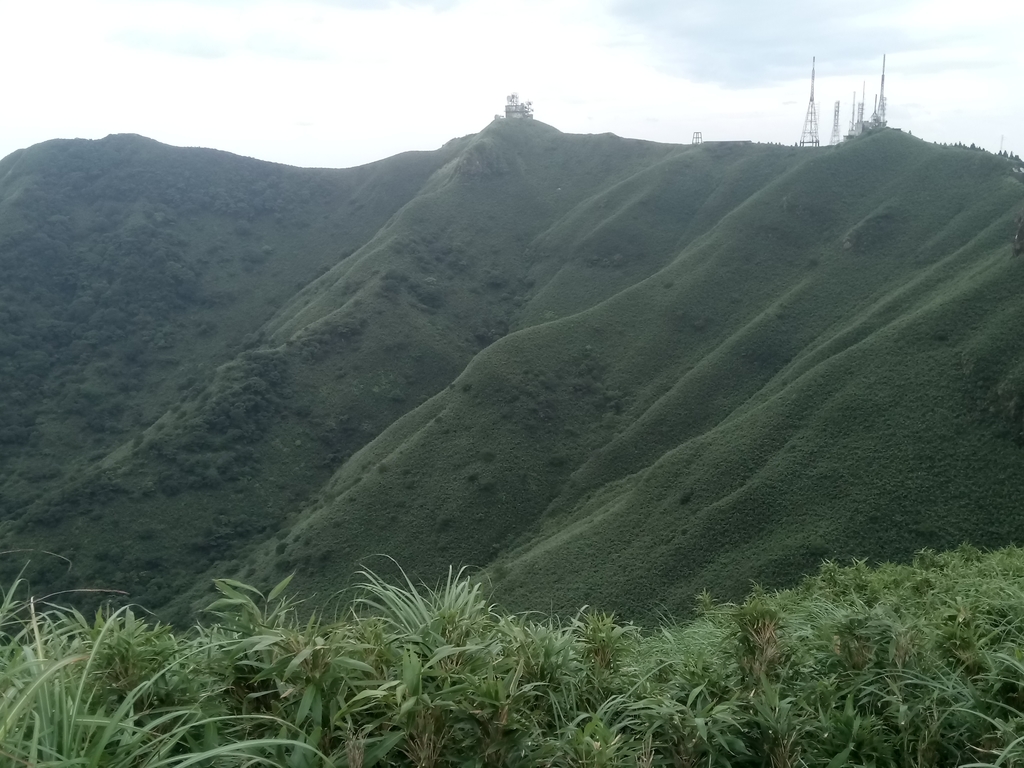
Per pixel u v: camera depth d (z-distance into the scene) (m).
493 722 3.02
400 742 3.03
